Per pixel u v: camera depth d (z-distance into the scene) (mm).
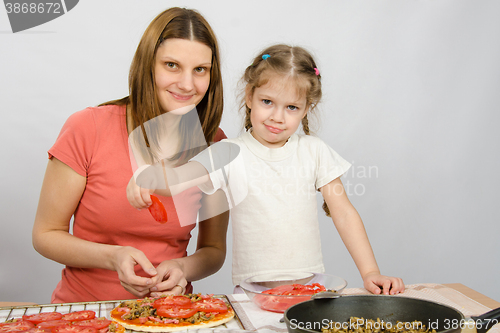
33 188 2051
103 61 2051
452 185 2420
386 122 2305
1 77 1974
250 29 2137
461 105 2359
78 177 1207
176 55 1130
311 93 1342
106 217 1222
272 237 1358
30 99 2008
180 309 912
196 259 1282
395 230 2391
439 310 720
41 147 2043
